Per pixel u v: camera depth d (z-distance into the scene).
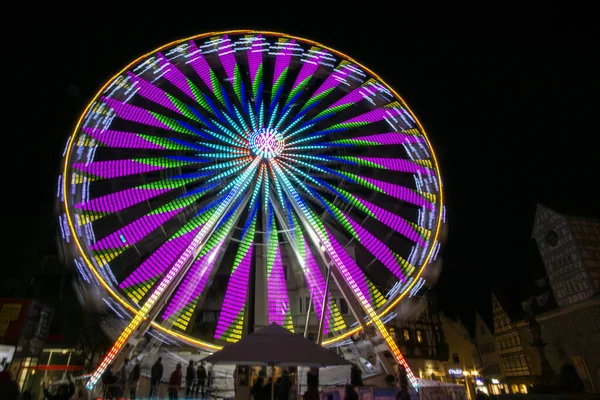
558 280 37.62
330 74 25.92
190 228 20.69
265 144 23.12
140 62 21.05
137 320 16.30
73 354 32.34
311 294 23.36
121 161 19.72
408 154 22.91
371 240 22.48
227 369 22.34
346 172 24.30
